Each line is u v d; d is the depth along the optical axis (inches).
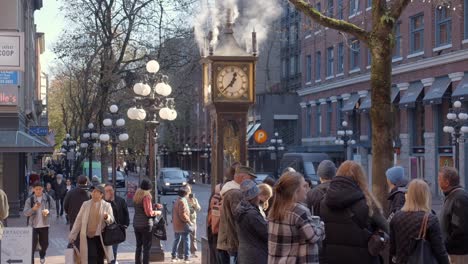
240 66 522.0
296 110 2623.0
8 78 1187.3
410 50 1745.8
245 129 522.0
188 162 3646.7
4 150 1152.8
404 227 308.3
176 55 1515.7
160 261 693.3
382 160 435.5
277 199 286.5
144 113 780.6
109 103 1593.3
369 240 295.3
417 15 1715.1
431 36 1638.8
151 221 606.9
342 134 1720.0
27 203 649.0
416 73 1716.3
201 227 1086.4
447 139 1625.2
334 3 1925.4
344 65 2110.0
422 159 1721.2
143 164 2581.2
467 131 1237.7
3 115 1209.4
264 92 2699.3
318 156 1726.1
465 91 1476.4
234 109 521.0
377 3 440.5
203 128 2997.0
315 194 351.6
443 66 1598.2
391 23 437.4
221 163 521.3
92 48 1497.3
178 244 689.6
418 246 306.2
